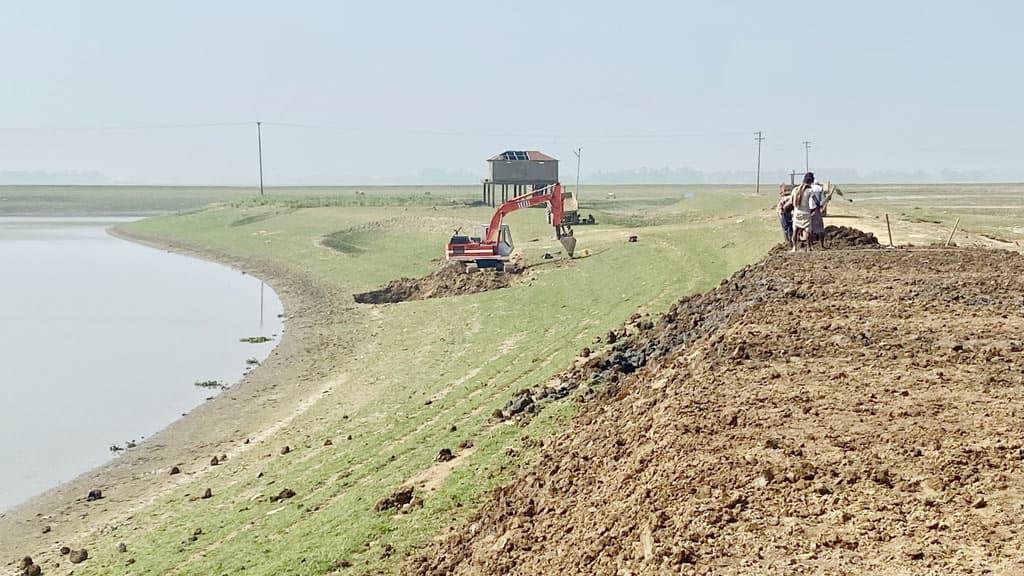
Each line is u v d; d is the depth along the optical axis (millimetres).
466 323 44156
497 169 116250
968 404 14359
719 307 28250
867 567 9648
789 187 37969
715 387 16688
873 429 13562
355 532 18125
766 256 37000
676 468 13133
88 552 22234
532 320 41844
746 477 12320
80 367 43219
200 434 32250
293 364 41906
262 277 72875
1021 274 26844
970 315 21016
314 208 117125
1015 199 143875
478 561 14094
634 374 23391
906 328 19984
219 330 51562
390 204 121875
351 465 24453
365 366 39500
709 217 80625
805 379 16578
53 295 65750
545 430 21469
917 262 29719
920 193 187500
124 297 64438
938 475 11617
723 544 10648
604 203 137875
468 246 58281
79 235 118875
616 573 10945
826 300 23922
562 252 59562
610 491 13992
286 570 17188
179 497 25734
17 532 24547
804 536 10547
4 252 96875
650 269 46344
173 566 19766
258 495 24031
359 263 72062
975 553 9633
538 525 14414
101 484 27922
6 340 49719
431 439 24500
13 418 34875
